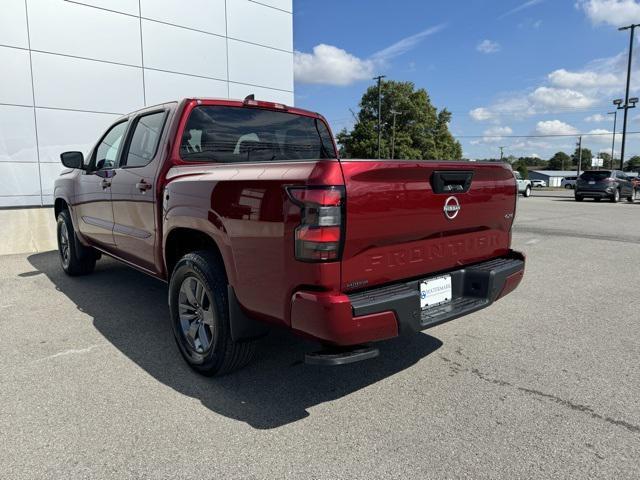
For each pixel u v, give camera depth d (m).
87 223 5.00
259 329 2.88
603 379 3.12
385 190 2.43
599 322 4.29
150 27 12.87
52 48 11.48
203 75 13.98
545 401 2.81
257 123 3.99
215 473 2.13
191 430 2.48
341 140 69.56
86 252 5.66
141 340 3.78
